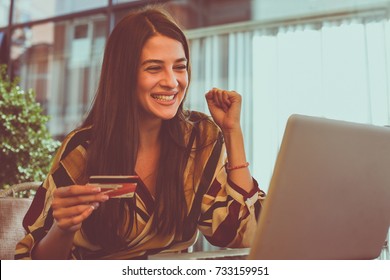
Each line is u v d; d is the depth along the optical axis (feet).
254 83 11.26
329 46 10.48
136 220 3.63
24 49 13.34
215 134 4.22
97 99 3.84
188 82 4.05
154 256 2.77
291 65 10.89
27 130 7.72
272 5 11.37
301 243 2.42
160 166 3.86
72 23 13.12
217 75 11.71
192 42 12.00
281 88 10.88
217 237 3.76
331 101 10.22
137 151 3.73
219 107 4.04
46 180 3.62
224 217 3.71
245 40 11.61
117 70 3.71
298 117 2.24
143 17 3.76
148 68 3.64
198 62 11.89
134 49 3.64
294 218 2.34
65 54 13.47
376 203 2.64
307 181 2.32
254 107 11.09
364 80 9.96
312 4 10.86
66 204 2.63
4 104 7.56
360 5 10.31
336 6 10.57
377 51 9.97
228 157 3.82
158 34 3.68
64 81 13.43
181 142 3.95
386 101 9.67
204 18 11.98
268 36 11.34
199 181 4.00
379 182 2.60
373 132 2.52
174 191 3.80
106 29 11.75
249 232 3.62
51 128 13.24
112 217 3.51
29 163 7.65
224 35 11.83
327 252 2.55
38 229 3.29
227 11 11.87
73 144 3.79
